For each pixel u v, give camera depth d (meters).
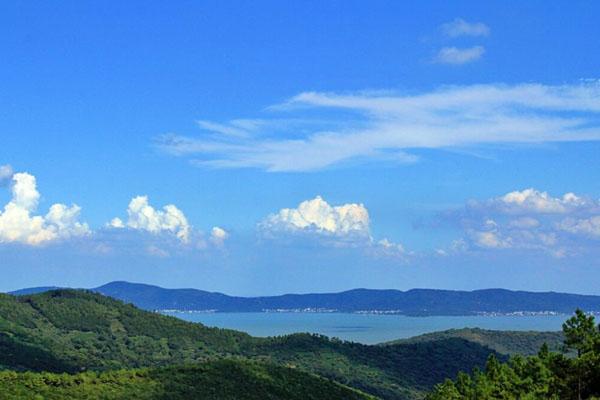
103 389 101.88
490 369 79.88
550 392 64.81
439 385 89.38
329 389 136.50
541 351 74.38
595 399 54.72
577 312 59.56
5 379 96.12
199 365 127.44
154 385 110.69
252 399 115.38
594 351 56.81
